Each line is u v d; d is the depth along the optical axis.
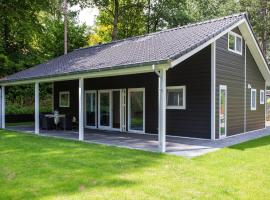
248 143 10.44
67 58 16.42
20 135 12.77
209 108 11.39
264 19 29.39
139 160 7.50
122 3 29.06
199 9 31.53
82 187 5.36
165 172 6.35
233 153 8.51
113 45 15.33
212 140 11.16
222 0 31.84
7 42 23.19
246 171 6.48
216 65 11.59
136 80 13.81
